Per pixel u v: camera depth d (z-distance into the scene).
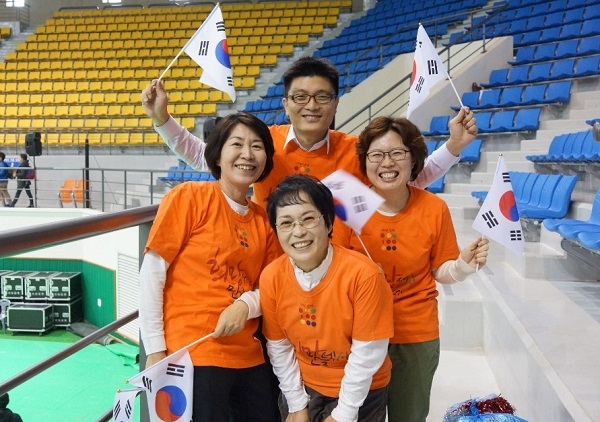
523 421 1.64
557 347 2.00
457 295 3.36
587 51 6.87
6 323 8.26
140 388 1.35
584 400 1.56
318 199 1.35
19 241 1.12
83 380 6.28
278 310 1.46
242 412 1.59
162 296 1.46
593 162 3.95
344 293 1.39
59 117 11.23
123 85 11.82
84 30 14.23
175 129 1.87
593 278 3.04
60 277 8.32
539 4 9.27
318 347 1.46
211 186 1.51
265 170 1.59
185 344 1.43
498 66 7.67
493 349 2.92
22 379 1.30
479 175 5.80
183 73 12.18
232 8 14.40
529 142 5.82
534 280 3.05
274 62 12.16
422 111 7.31
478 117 6.68
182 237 1.44
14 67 12.94
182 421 1.38
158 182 9.54
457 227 4.83
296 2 14.21
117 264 7.72
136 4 15.74
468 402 1.80
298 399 1.51
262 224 1.56
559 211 3.61
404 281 1.70
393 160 1.59
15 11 15.62
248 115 1.52
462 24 10.07
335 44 12.01
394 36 10.70
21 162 8.92
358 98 8.54
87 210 8.03
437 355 1.76
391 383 1.76
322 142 1.76
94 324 8.40
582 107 6.23
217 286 1.45
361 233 1.67
